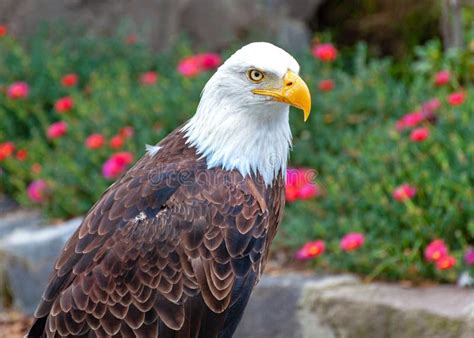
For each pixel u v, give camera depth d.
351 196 12.30
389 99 14.26
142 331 8.19
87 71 16.05
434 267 11.27
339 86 14.75
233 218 8.37
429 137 12.33
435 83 13.66
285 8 17.89
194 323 8.30
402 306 10.81
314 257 11.54
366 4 18.45
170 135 8.95
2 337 12.59
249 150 8.59
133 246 8.19
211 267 8.27
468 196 11.50
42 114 14.85
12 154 14.71
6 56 16.11
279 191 8.93
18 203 14.42
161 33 17.20
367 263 11.48
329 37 16.84
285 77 8.40
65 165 13.73
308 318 11.32
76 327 8.16
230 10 17.11
